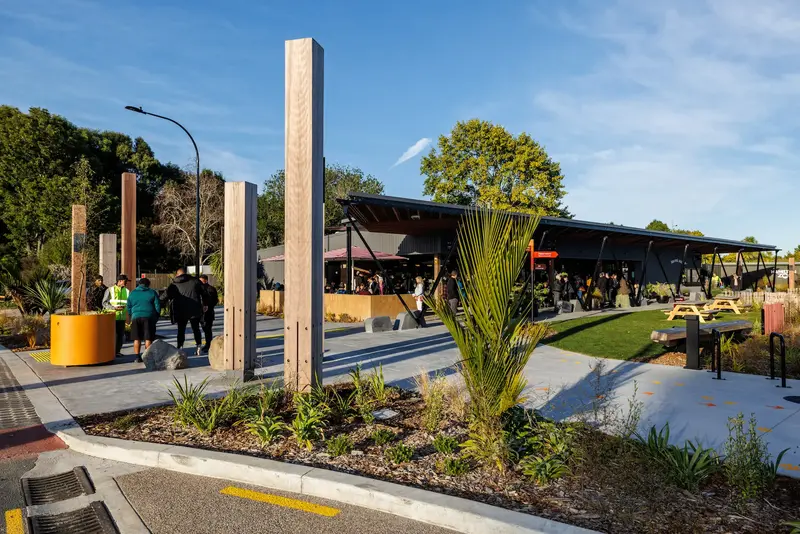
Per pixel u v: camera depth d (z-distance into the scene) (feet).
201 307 35.78
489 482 13.12
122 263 49.65
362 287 72.69
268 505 12.52
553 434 14.58
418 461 14.61
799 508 11.46
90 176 62.80
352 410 19.56
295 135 21.63
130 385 25.63
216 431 17.33
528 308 15.39
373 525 11.48
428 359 33.01
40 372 29.27
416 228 69.92
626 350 35.01
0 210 139.64
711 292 105.91
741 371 27.66
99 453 16.14
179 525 11.44
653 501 11.46
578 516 11.16
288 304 21.53
